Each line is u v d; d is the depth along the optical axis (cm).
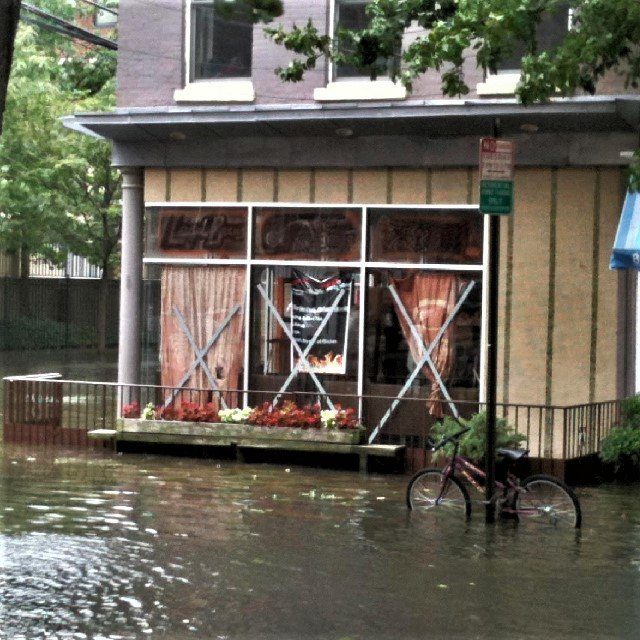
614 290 1777
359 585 1067
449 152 1834
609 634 921
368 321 1894
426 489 1416
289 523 1348
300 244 1925
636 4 1280
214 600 1011
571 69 1305
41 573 1098
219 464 1808
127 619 952
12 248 3988
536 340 1809
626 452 1677
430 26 1438
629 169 1371
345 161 1886
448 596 1032
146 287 2098
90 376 3189
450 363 1856
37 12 2181
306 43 1468
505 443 1616
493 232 1327
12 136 3394
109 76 3550
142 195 2016
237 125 1880
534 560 1178
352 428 1795
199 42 1991
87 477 1648
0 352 4075
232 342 1961
